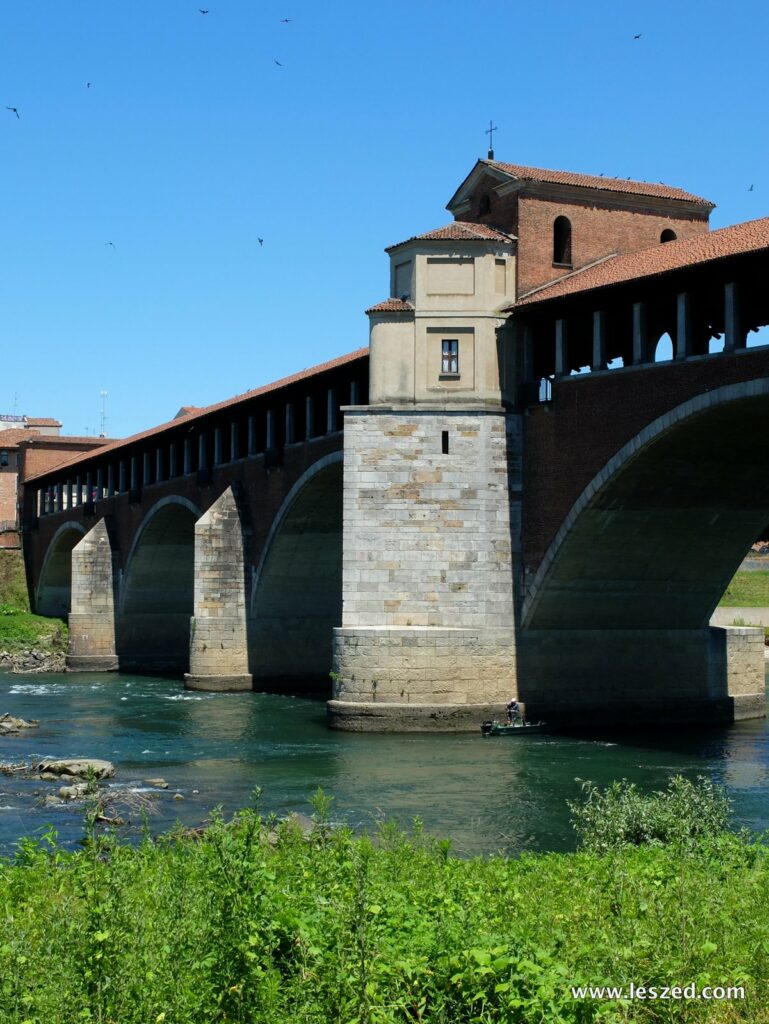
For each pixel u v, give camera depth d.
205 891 14.24
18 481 136.00
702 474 44.00
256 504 67.62
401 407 49.41
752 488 45.47
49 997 11.81
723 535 48.28
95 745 47.03
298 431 66.75
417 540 48.94
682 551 48.47
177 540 86.69
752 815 30.95
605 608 49.41
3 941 13.90
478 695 47.84
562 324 47.25
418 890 16.30
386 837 21.34
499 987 11.59
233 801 34.31
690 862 18.92
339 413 59.59
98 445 129.25
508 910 15.45
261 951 12.19
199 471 74.50
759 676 54.00
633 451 42.16
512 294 50.78
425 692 47.47
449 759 41.16
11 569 119.19
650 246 54.34
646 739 46.25
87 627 87.56
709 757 41.53
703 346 48.72
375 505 49.16
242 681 67.38
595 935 14.47
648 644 50.75
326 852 18.14
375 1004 11.61
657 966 13.12
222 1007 11.60
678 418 39.84
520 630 48.69
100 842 17.69
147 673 85.44
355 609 48.91
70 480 107.88
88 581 88.31
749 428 40.34
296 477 62.44
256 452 69.94
